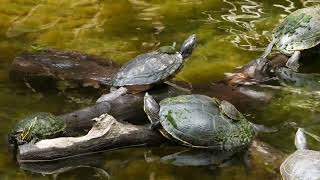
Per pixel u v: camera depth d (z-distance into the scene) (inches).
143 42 498.0
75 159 332.2
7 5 580.4
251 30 524.7
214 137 335.0
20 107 386.6
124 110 377.1
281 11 566.9
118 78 386.6
